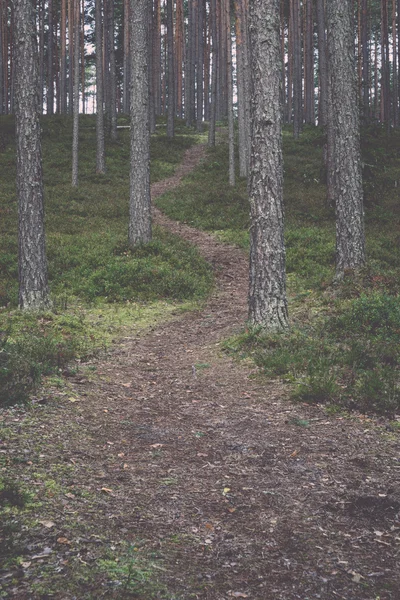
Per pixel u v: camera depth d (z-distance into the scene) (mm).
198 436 6012
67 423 6039
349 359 8359
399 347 8836
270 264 10156
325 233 19453
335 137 13539
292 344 9352
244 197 25328
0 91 48938
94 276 14719
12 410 6160
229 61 30219
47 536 3602
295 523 4086
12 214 22000
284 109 54094
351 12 13398
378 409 6715
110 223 21734
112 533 3775
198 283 15195
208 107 53875
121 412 6742
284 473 5035
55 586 3041
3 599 2873
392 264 16031
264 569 3445
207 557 3566
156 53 51344
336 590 3230
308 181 27781
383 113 43219
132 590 3090
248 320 10523
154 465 5141
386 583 3318
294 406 7008
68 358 8781
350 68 13336
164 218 23484
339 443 5785
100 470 4906
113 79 38125
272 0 9945
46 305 11781
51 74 46000
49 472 4672
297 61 39469
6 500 4027
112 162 33688
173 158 35594
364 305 10477
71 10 47250
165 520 4055
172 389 7891
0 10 48750
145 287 14352
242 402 7258
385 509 4316
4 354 7535
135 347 10312
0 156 32031
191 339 10977
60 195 25766
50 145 35844
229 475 4977
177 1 51562
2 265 15344
